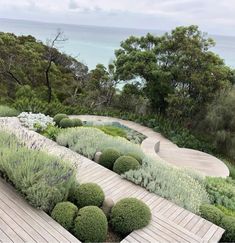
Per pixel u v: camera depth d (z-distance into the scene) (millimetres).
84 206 3527
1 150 4055
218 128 9703
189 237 3307
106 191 4418
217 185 5578
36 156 3990
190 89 10477
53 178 3520
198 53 10008
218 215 4113
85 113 11273
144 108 12188
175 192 4570
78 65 17250
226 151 9570
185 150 8773
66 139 6188
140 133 9609
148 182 4805
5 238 2799
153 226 3449
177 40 10539
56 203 3422
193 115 10625
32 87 15117
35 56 15586
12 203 3387
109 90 13688
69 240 2879
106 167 5422
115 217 3373
